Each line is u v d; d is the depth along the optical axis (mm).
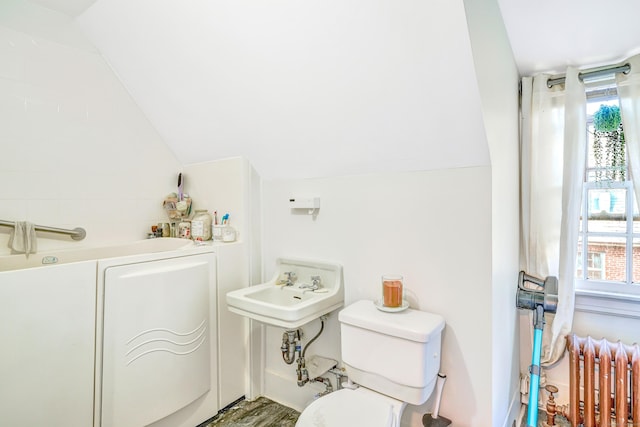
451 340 1396
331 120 1476
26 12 1646
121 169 2043
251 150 1911
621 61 1756
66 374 1284
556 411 1813
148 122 2176
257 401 1961
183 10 1384
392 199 1529
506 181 1549
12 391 1161
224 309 1867
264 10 1216
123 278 1429
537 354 1695
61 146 1788
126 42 1724
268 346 2004
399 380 1259
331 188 1738
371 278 1610
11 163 1619
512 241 1720
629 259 1801
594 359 1694
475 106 1146
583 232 1915
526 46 1673
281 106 1553
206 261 1770
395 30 1066
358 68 1227
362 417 1183
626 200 1811
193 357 1685
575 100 1749
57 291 1262
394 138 1396
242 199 1979
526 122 1939
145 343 1496
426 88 1173
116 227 2021
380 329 1296
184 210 2238
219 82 1624
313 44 1231
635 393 1585
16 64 1628
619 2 1320
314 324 1815
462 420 1380
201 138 2066
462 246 1359
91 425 1354
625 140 1676
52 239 1759
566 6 1363
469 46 1011
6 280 1148
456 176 1363
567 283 1735
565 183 1754
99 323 1373
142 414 1484
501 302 1448
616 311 1751
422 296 1462
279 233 1984
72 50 1813
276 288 1822
